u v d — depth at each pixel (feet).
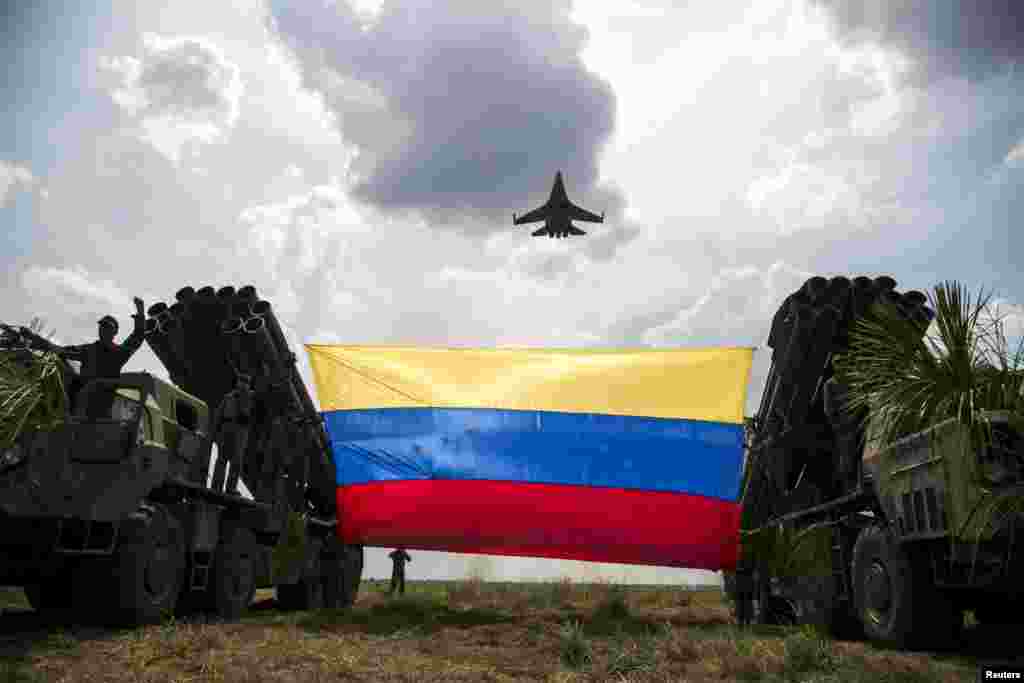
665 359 40.83
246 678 21.91
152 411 31.55
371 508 39.55
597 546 39.24
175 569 31.91
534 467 38.68
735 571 39.63
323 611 39.81
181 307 41.96
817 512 35.78
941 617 27.25
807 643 25.34
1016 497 23.53
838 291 36.78
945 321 25.77
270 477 42.24
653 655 26.07
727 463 38.83
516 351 42.11
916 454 27.17
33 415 28.22
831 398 35.01
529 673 23.80
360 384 40.86
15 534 28.99
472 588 57.16
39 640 26.07
